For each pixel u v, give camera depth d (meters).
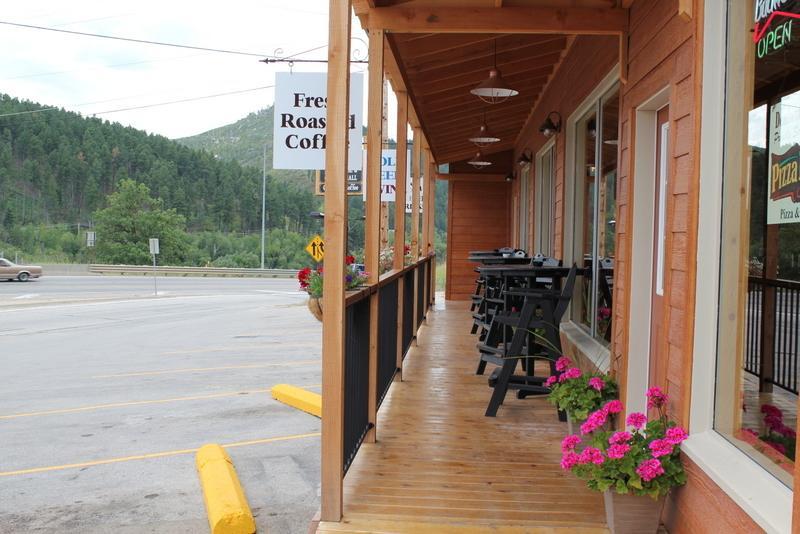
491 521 2.74
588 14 3.74
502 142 10.87
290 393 5.76
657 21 3.14
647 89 3.29
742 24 2.43
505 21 3.84
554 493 3.05
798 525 1.55
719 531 2.14
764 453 2.18
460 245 12.43
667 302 2.88
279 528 3.19
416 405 4.68
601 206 4.92
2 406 5.79
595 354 4.66
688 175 2.66
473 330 8.18
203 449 4.13
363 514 2.81
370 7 3.97
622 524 2.53
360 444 3.54
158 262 55.09
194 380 6.90
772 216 2.26
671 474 2.43
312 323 12.89
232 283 29.61
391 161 8.26
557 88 6.40
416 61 5.34
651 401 2.80
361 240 39.09
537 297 4.43
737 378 2.40
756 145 2.36
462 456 3.58
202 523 3.22
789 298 2.16
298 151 5.72
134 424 5.11
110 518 3.29
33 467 4.08
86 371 7.58
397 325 5.48
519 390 4.63
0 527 3.18
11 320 13.72
